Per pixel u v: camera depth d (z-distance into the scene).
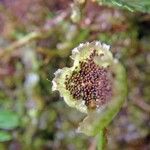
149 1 0.05
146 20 0.08
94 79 0.05
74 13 0.07
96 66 0.05
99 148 0.05
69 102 0.05
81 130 0.05
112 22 0.08
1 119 0.07
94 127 0.05
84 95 0.05
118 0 0.05
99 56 0.05
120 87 0.05
